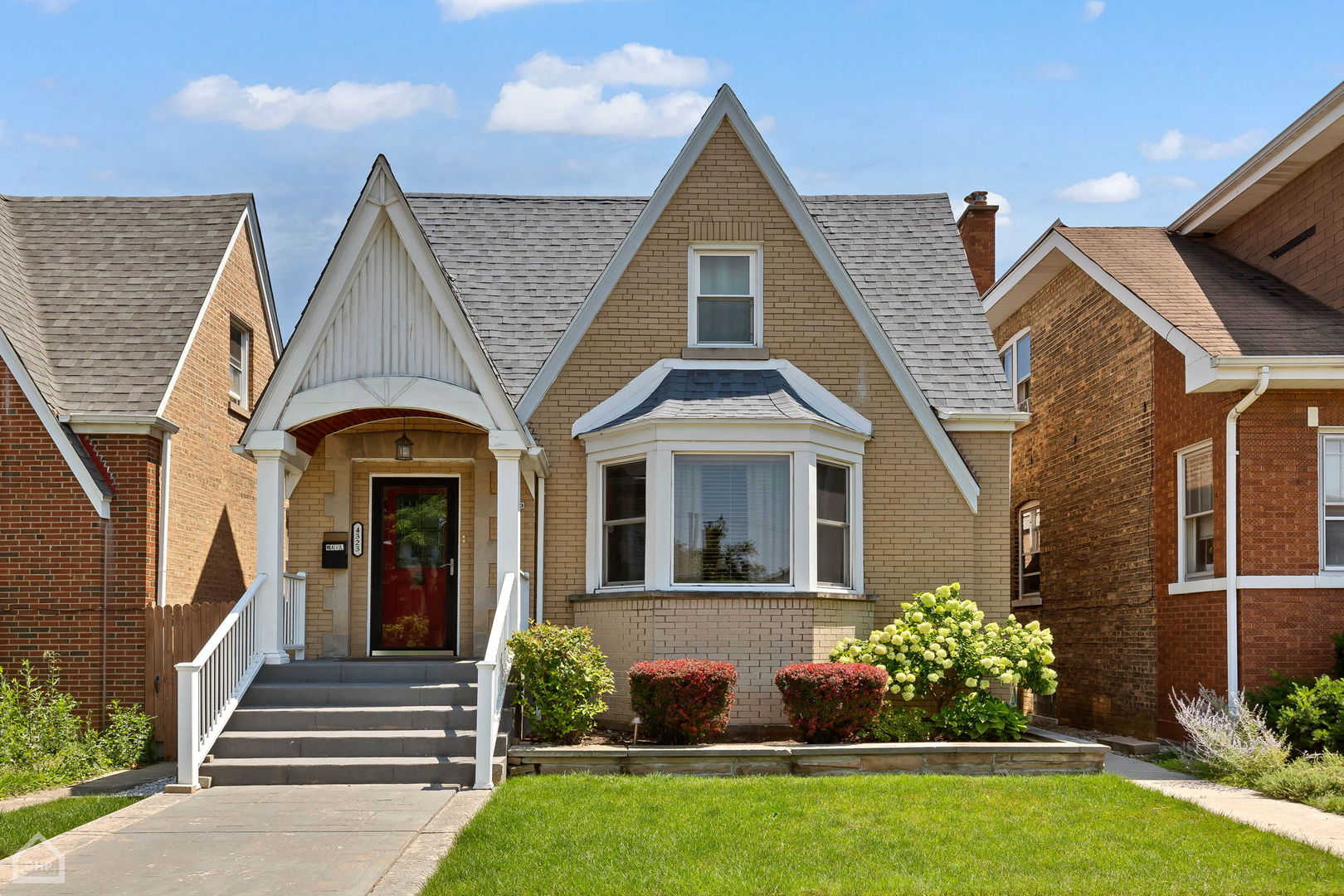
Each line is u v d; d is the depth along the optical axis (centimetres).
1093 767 1209
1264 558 1360
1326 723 1236
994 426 1533
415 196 1773
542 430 1494
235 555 1834
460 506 1575
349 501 1556
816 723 1241
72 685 1438
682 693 1226
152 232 1802
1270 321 1458
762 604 1373
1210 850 854
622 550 1445
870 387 1525
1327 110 1439
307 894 759
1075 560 1881
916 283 1683
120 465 1485
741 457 1420
